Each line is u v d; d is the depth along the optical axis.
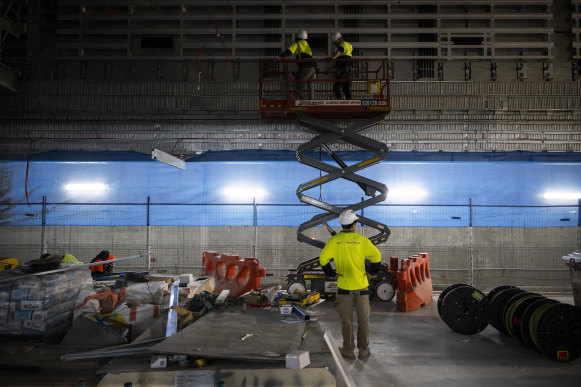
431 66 14.20
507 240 13.80
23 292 6.00
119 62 14.30
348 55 12.26
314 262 11.52
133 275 9.32
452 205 13.09
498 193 14.02
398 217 13.99
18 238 13.95
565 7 14.38
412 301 10.16
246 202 14.22
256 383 4.24
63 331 6.46
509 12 14.27
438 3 14.05
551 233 13.80
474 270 13.76
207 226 14.10
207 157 14.17
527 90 14.06
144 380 4.26
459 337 7.94
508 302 7.66
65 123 14.09
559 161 13.90
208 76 14.32
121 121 14.12
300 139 14.02
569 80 14.24
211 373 4.25
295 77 12.77
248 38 14.38
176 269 13.95
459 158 13.98
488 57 14.11
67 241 13.98
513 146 14.00
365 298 6.73
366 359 6.71
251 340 4.95
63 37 14.30
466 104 14.06
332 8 14.27
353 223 6.77
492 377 5.97
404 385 5.70
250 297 7.03
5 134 14.05
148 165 14.26
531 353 7.01
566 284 13.59
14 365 4.73
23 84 14.14
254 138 14.05
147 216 13.34
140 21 14.29
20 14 14.28
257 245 14.03
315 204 11.91
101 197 14.18
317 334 5.46
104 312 6.66
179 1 14.09
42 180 14.16
